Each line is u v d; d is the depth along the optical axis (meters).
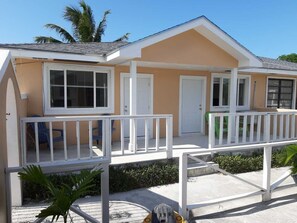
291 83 11.82
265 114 7.74
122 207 4.31
